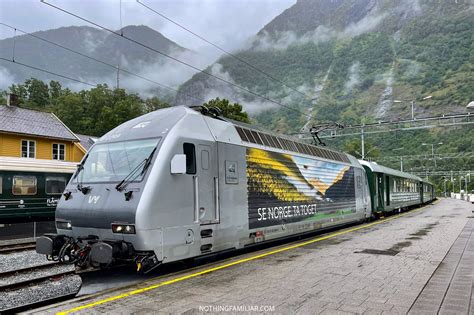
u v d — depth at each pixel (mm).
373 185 22969
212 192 9273
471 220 21359
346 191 18156
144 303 6129
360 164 21344
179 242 8211
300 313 5613
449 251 10695
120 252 7738
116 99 60812
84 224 8297
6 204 18875
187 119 9070
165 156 8148
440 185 123625
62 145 32812
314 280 7496
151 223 7641
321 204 15320
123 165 8438
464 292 6648
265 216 11383
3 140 28609
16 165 19406
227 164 9883
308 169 14508
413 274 7949
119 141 8992
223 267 8758
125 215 7641
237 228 10070
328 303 6059
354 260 9477
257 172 11195
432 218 23406
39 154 30859
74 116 56656
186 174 8562
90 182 8680
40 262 11672
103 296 6562
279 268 8602
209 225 9070
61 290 8203
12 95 32844
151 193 7738
